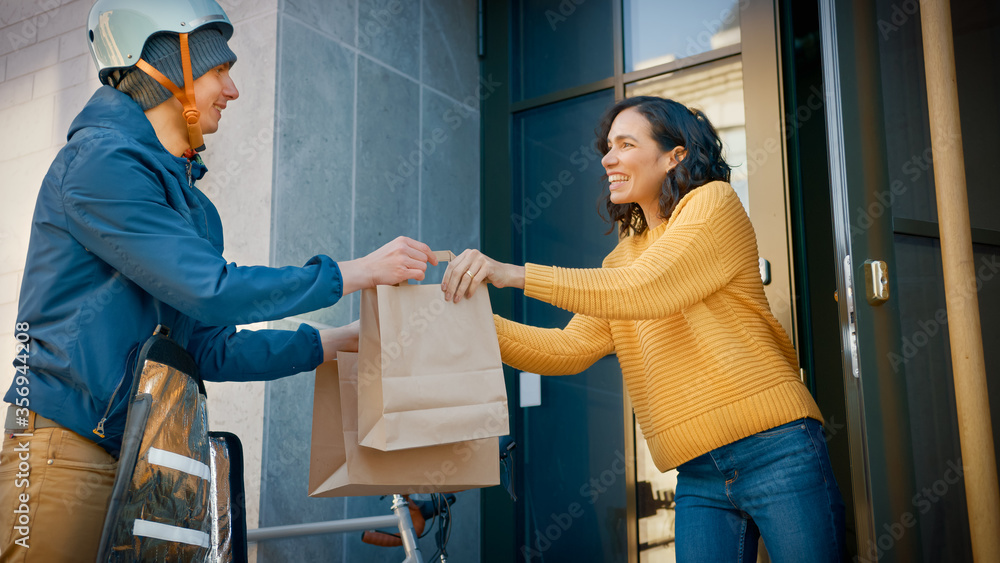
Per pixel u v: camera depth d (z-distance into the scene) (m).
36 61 2.99
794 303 2.48
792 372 1.58
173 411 1.26
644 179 1.77
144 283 1.29
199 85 1.49
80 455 1.25
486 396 1.42
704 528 1.58
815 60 2.66
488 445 1.51
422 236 2.89
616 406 2.73
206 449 1.36
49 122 2.92
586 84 2.97
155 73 1.43
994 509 1.63
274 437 2.33
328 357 1.63
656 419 1.61
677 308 1.54
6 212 2.93
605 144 1.91
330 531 2.13
